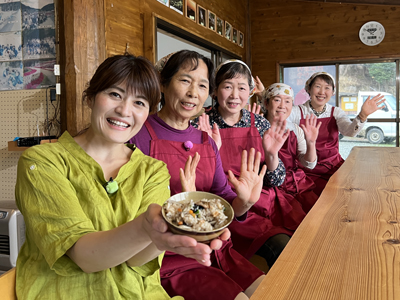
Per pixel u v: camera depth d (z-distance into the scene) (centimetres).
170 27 415
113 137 104
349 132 354
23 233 220
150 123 168
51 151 101
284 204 214
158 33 419
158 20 387
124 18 339
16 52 288
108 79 101
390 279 76
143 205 108
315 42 661
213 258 151
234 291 126
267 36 693
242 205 151
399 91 622
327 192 162
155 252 98
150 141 161
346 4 636
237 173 212
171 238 69
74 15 266
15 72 290
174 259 138
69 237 88
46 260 88
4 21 288
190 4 472
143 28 374
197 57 167
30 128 289
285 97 279
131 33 352
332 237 102
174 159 160
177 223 70
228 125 225
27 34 284
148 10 380
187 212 71
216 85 219
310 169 291
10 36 288
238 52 650
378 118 634
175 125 172
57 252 86
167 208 74
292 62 678
